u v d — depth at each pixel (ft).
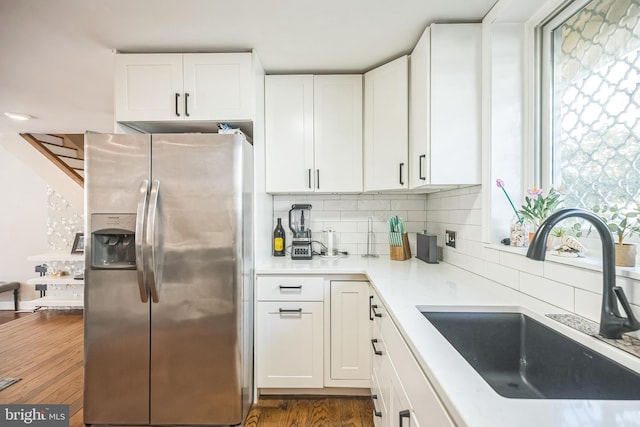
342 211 8.69
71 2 4.91
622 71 3.76
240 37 6.02
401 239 7.77
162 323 5.62
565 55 4.73
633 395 2.51
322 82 7.54
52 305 12.72
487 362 3.87
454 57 5.62
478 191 5.74
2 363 8.58
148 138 5.58
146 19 5.38
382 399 4.76
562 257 3.80
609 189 3.92
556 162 4.89
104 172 5.57
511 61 5.27
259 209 7.00
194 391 5.67
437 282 5.33
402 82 6.63
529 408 1.94
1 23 5.43
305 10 5.22
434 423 2.42
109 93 8.54
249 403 6.40
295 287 6.66
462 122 5.62
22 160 13.26
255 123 6.61
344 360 6.70
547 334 3.46
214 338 5.66
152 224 5.35
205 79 6.39
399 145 6.70
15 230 13.82
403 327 3.27
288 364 6.70
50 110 9.97
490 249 5.36
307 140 7.54
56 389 7.23
